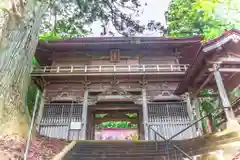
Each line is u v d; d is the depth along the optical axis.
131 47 19.11
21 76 8.98
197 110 12.99
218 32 23.39
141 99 16.53
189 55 19.73
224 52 10.30
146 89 16.97
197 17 24.91
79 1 14.73
